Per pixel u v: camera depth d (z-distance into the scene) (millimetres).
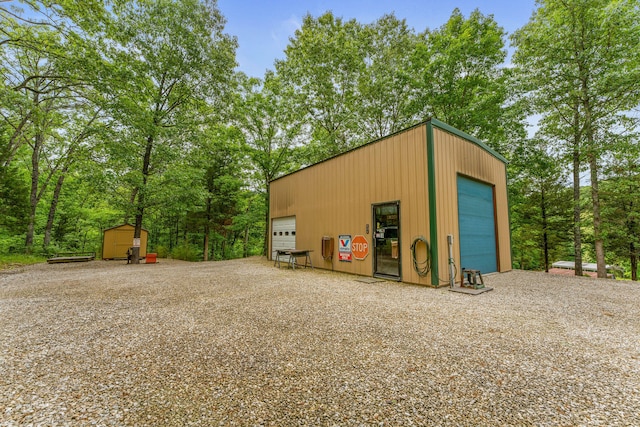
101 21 8211
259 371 2002
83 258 11664
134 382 1844
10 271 7824
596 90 7965
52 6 7324
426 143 5531
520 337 2695
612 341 2611
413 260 5613
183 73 11484
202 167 13273
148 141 11203
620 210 11531
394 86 13570
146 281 5973
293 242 9680
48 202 17062
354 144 15562
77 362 2145
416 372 1987
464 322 3156
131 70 9836
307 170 9008
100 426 1394
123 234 13320
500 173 8172
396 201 6043
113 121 10281
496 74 11680
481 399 1653
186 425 1407
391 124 15023
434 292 4883
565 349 2416
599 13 7781
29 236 13633
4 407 1550
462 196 6379
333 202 7824
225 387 1783
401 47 14688
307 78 15172
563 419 1475
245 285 5504
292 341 2580
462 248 6152
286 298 4344
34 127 10852
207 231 17172
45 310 3635
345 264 7324
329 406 1579
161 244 21203
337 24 15211
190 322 3141
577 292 4977
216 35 11883
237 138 14656
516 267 16203
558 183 11953
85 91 9508
